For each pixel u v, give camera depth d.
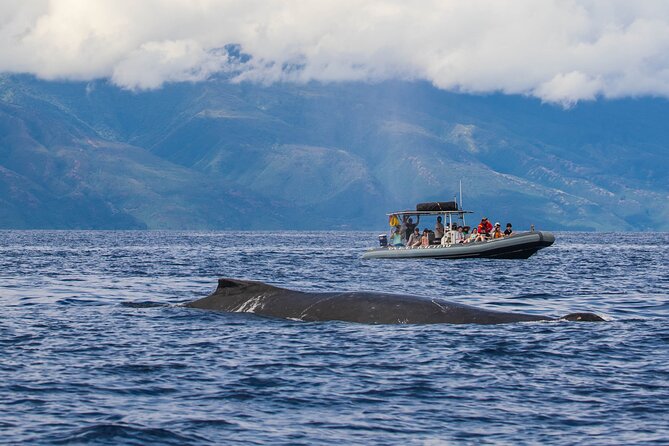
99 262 144.75
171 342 47.53
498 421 33.56
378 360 43.19
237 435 31.58
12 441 30.55
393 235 155.88
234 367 41.88
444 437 31.62
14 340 48.28
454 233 149.50
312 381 39.34
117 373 40.62
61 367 41.72
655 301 73.81
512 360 43.41
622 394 37.38
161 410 34.62
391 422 33.38
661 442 31.06
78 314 58.31
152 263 142.38
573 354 44.72
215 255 184.88
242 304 56.59
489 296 78.44
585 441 31.27
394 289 86.44
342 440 31.19
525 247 142.25
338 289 87.06
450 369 41.59
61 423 32.72
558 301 73.62
